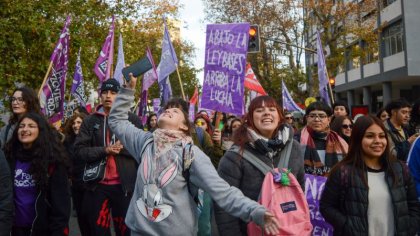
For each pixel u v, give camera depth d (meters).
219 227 3.78
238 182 3.84
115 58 17.62
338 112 7.79
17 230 4.35
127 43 18.39
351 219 3.80
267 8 29.47
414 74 30.89
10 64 13.95
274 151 3.89
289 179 3.63
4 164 4.01
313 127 5.43
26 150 4.35
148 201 3.37
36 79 14.72
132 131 3.84
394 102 6.69
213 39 6.50
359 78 39.62
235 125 8.34
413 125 6.45
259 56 31.72
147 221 3.36
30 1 14.27
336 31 29.61
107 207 5.57
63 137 7.51
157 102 17.86
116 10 17.30
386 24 32.06
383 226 3.79
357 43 36.69
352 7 28.94
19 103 5.38
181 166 3.41
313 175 4.78
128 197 5.54
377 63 35.84
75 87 11.05
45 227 4.34
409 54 30.77
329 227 4.55
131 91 3.89
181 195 3.40
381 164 3.99
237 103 6.24
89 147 5.61
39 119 4.34
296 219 3.54
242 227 3.92
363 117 3.98
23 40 14.30
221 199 3.29
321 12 29.00
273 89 32.38
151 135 3.68
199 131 6.47
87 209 5.51
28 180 4.30
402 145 6.34
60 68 8.02
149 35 25.05
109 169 5.56
